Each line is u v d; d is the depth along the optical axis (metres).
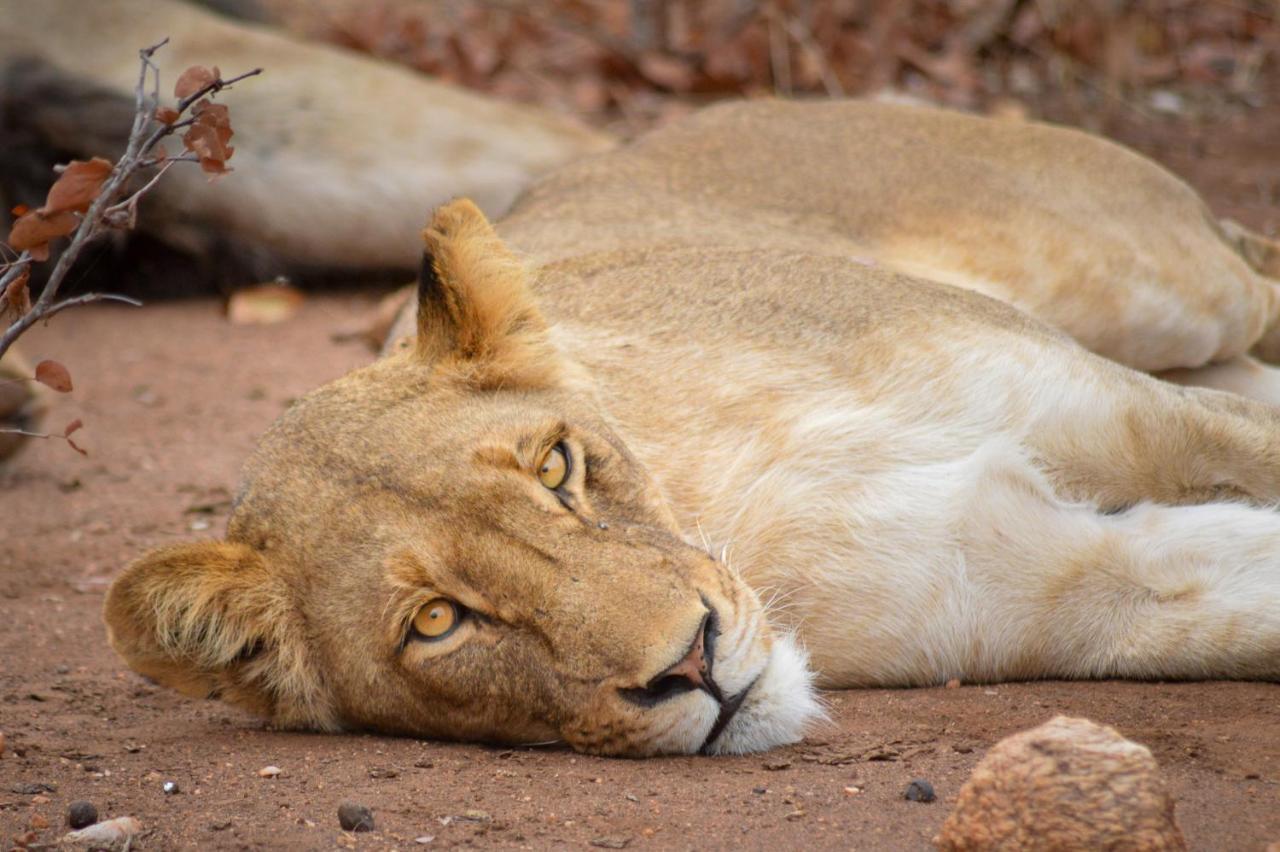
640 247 9.60
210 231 18.91
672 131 12.06
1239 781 5.73
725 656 6.43
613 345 8.20
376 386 7.44
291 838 5.66
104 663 8.79
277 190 18.47
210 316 18.59
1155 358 11.16
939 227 10.81
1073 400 8.17
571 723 6.53
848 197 11.05
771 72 22.11
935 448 7.94
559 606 6.44
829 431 7.87
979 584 7.79
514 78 22.67
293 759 6.75
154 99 6.71
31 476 13.05
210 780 6.43
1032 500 7.89
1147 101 21.52
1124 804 4.79
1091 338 10.95
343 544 6.92
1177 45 23.11
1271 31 23.86
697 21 23.41
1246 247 12.08
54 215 6.50
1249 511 8.01
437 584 6.65
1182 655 7.54
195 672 7.29
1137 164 11.43
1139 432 8.23
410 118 18.67
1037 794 4.85
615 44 22.81
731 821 5.64
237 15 21.53
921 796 5.72
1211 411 8.38
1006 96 21.62
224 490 12.37
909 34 22.94
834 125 11.67
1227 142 19.64
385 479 6.93
